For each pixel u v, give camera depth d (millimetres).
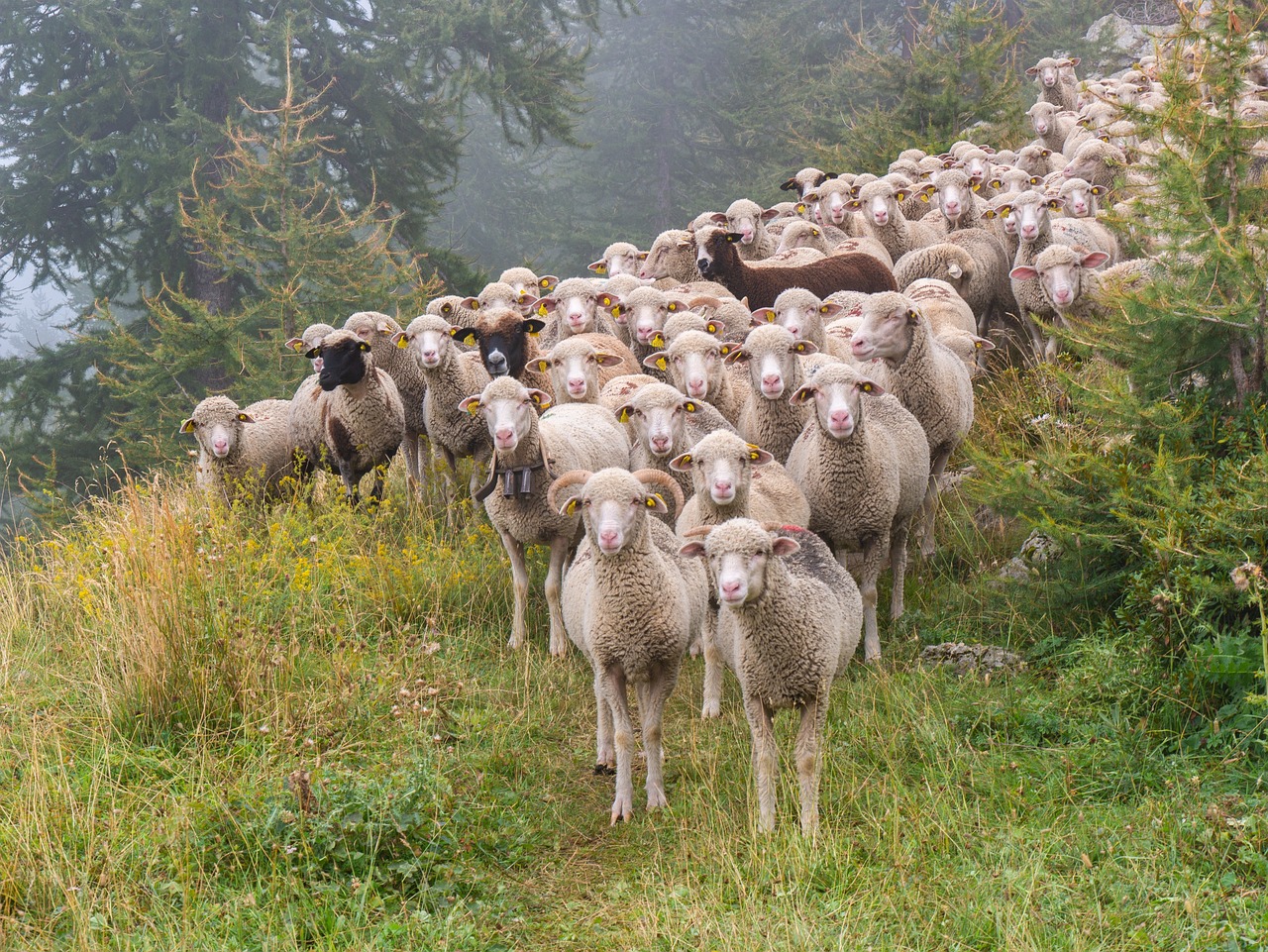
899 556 9141
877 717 7426
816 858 5906
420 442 12516
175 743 7047
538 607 9711
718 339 10867
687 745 7641
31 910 5527
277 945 5293
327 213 26250
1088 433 9141
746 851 6207
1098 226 13961
